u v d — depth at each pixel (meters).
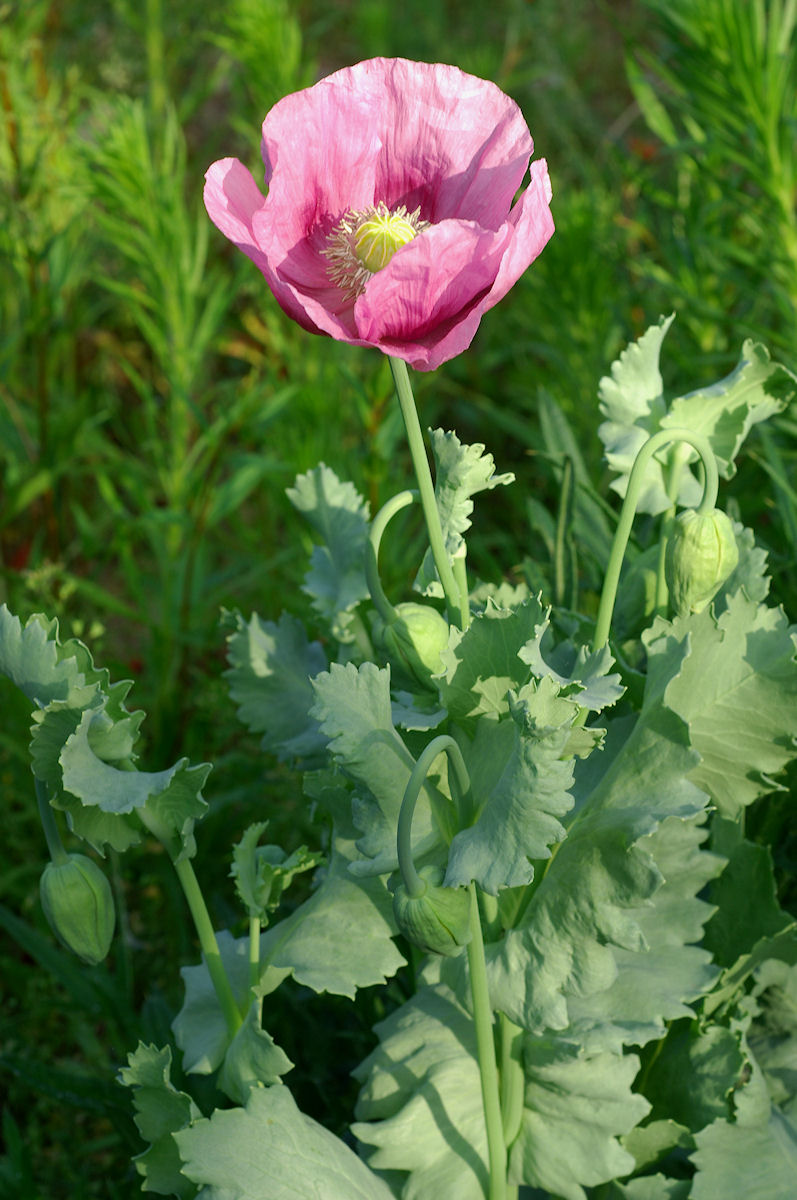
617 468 0.72
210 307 1.08
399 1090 0.69
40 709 0.63
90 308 1.47
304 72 1.28
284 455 1.11
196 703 1.05
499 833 0.62
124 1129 0.76
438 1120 0.68
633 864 0.64
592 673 0.64
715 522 0.66
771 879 0.71
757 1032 0.73
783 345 0.93
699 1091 0.70
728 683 0.66
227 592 1.12
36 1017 0.91
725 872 0.72
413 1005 0.71
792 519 0.83
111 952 0.93
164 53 1.54
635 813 0.64
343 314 0.63
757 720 0.66
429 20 2.10
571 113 1.78
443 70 0.63
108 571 1.40
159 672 1.05
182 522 1.02
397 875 0.68
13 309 1.30
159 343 1.08
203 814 0.65
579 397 1.19
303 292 0.63
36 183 1.15
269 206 0.61
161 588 1.12
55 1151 0.88
